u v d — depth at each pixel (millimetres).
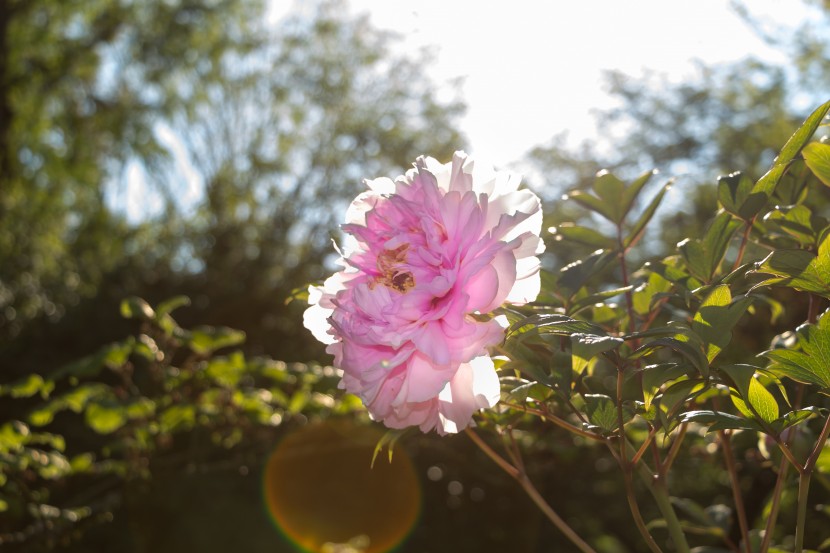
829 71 10984
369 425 3221
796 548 1038
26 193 13273
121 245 14102
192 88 16781
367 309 961
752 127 12547
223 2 15750
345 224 1027
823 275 991
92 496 2770
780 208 1238
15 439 2428
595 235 1582
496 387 969
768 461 1887
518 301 1003
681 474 4523
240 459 2854
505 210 990
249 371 2674
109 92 15047
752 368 1041
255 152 17781
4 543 2260
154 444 2684
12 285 9133
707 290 1119
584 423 1134
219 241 10586
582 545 1286
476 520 5453
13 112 12133
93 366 2529
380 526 5141
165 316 2680
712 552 1720
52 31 13414
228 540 4184
